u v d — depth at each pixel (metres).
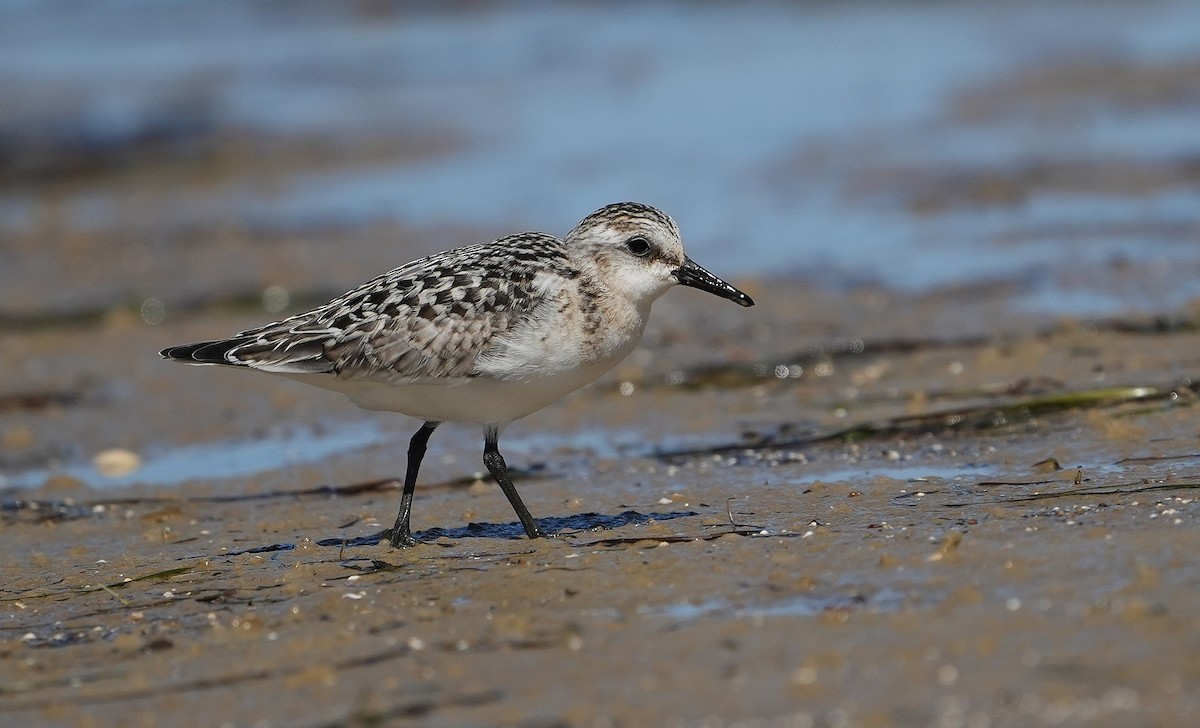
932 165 23.59
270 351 10.55
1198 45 29.38
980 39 32.22
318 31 36.72
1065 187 21.92
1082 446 12.06
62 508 12.83
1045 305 17.08
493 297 10.40
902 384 14.90
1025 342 15.62
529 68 32.62
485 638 8.48
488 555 10.32
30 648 9.07
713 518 10.87
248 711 7.82
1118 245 19.12
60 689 8.31
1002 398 13.72
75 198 25.77
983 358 15.28
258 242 22.80
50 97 31.30
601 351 10.73
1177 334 15.40
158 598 9.90
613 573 9.45
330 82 32.22
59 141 28.50
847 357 16.11
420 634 8.66
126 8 38.31
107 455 14.44
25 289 21.22
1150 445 11.86
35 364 17.98
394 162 26.53
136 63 33.97
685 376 15.93
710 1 37.88
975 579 8.64
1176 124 24.47
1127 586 8.25
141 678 8.38
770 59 31.97
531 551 10.31
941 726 6.95
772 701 7.33
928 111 26.77
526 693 7.69
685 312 18.36
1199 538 8.94
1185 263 18.08
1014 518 9.95
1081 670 7.30
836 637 7.97
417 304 10.41
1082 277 17.95
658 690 7.57
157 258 22.36
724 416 14.44
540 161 25.78
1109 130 24.55
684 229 21.66
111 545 11.68
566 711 7.44
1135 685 7.11
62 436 15.38
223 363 10.60
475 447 14.11
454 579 9.70
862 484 11.55
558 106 29.48
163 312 19.91
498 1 38.56
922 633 7.90
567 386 10.75
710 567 9.38
